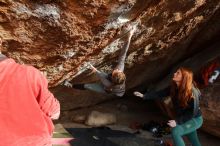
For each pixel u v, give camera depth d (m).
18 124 1.83
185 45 6.27
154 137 6.30
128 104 7.71
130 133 6.37
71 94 6.32
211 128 6.24
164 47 5.71
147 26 4.38
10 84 1.83
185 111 4.75
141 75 6.74
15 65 1.88
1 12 3.10
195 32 5.90
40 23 3.36
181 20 4.82
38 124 1.89
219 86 6.18
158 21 4.41
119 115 7.18
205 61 6.57
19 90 1.84
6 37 3.43
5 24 3.26
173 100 4.79
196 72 6.57
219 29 6.21
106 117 6.69
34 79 1.89
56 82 5.08
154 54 5.88
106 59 5.02
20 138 1.84
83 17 3.43
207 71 6.34
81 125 6.53
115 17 3.63
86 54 4.35
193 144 5.18
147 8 3.83
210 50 6.69
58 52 3.97
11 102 1.82
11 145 1.81
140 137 6.24
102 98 7.24
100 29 3.75
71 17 3.37
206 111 6.13
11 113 1.82
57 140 5.73
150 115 7.35
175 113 4.86
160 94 5.02
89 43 4.01
